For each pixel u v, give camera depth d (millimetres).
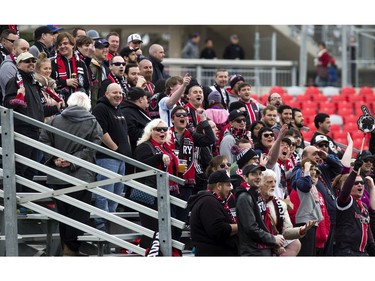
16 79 35969
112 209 37625
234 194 35844
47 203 37812
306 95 85312
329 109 83625
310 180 37375
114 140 37188
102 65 43000
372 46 95625
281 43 102562
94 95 42031
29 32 76062
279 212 35219
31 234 37469
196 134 37938
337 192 40562
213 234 33156
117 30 96812
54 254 37188
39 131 36938
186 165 37469
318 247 38094
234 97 45094
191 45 91188
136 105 39094
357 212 39219
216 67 87438
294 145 41281
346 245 39000
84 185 34219
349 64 93188
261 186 35188
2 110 34031
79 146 35531
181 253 34469
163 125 36281
